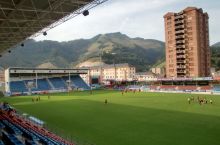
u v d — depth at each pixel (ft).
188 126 115.75
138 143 91.25
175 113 153.17
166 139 95.04
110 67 655.35
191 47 421.59
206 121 125.70
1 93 361.71
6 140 75.41
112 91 369.91
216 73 490.90
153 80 392.06
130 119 138.21
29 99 274.77
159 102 213.46
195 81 344.08
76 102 231.09
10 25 106.63
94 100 245.04
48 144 78.89
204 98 234.38
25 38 128.36
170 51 445.78
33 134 91.61
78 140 96.22
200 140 91.97
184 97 251.80
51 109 187.11
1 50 167.02
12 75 379.96
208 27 448.65
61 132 109.50
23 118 136.36
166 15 447.83
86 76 503.61
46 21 97.96
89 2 77.36
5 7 82.99
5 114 139.44
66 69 427.33
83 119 142.10
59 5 80.07
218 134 99.66
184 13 425.69
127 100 237.04
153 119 135.95
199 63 419.54
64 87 404.77
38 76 407.85
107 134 105.81
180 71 433.48
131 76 620.90
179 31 430.61
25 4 80.69
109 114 157.17
